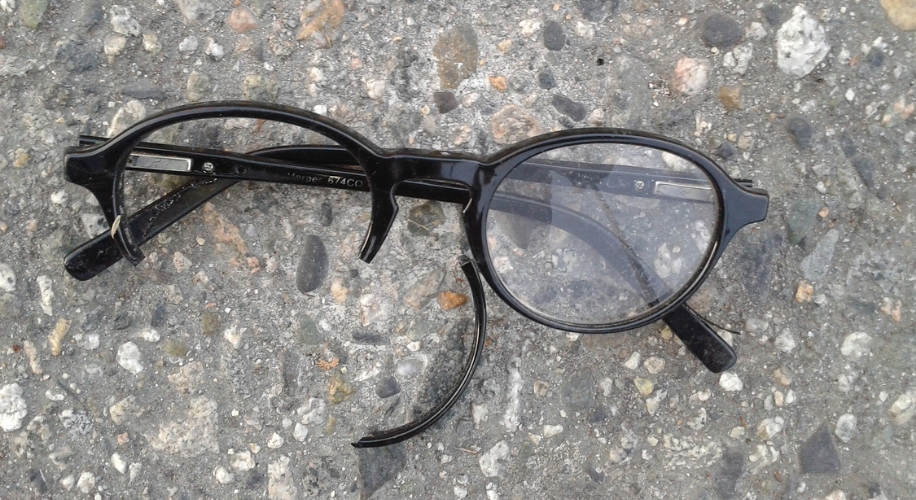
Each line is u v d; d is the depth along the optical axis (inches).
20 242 6.1
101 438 6.3
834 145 6.3
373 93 6.1
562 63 6.2
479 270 5.8
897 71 6.2
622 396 6.5
